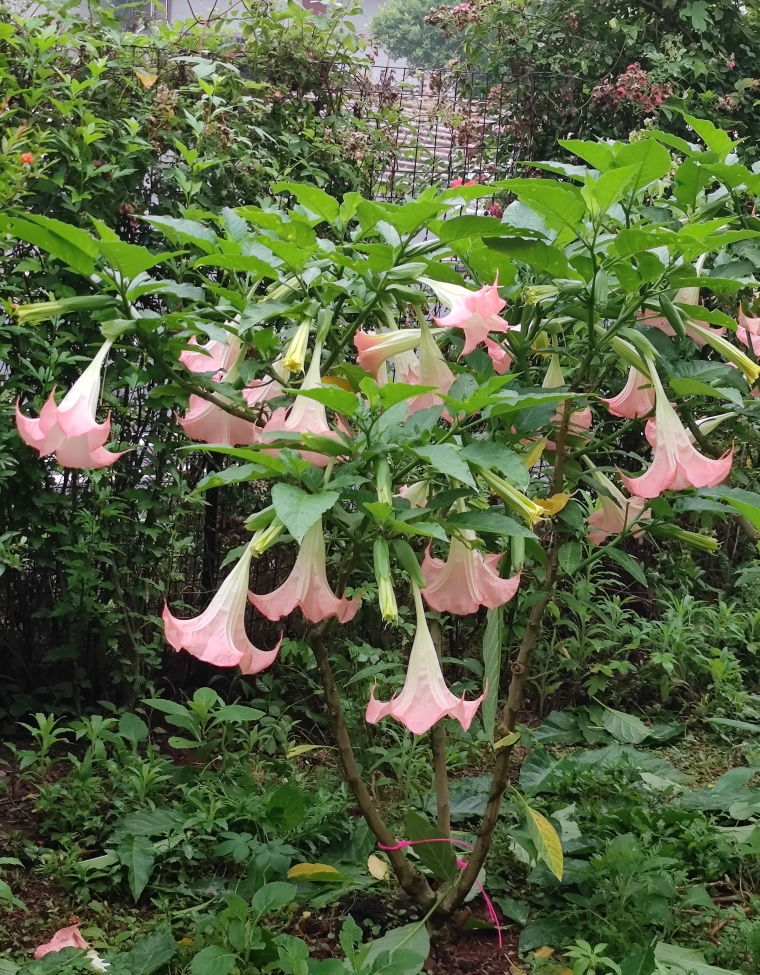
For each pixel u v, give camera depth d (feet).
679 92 18.53
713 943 7.97
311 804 9.37
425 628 5.87
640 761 11.30
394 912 8.17
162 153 12.24
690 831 9.15
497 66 18.83
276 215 6.50
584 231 6.78
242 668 5.78
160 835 9.09
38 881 8.67
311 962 7.13
